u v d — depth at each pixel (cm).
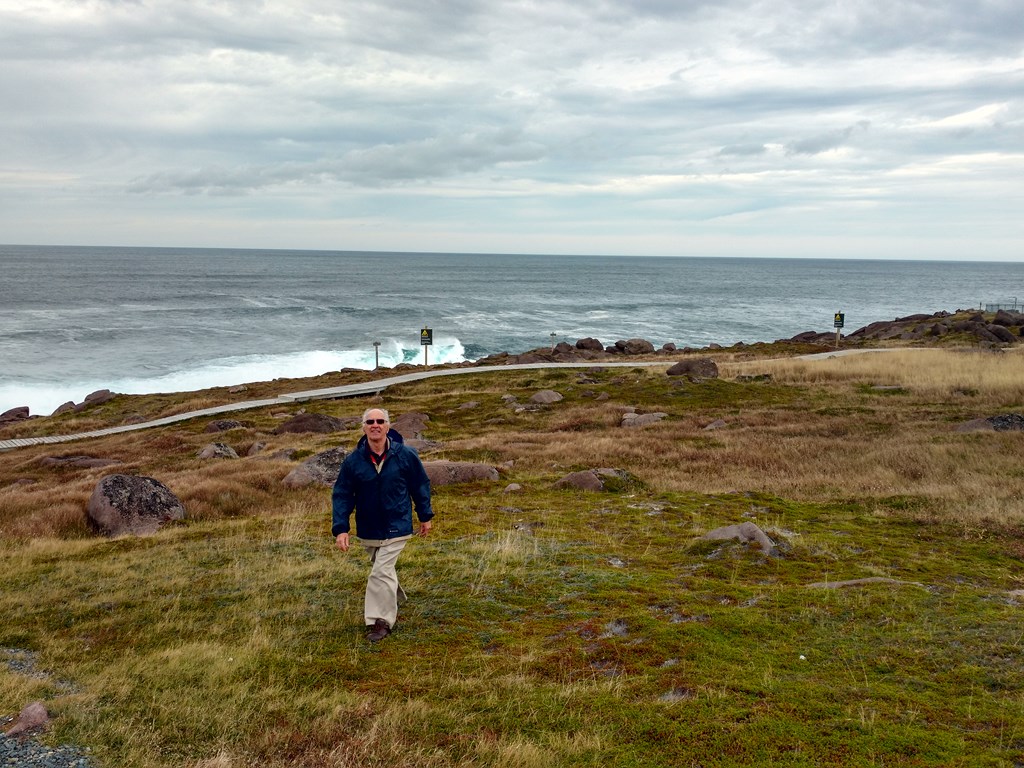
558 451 2317
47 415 5175
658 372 4412
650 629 699
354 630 755
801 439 2389
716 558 1025
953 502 1488
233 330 9344
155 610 854
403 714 551
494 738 511
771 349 5928
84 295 13812
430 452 2373
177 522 1547
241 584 942
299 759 498
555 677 615
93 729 545
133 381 6347
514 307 13188
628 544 1138
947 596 826
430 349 8338
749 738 476
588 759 469
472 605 812
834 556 1075
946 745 459
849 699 535
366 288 17550
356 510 733
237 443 3103
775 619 729
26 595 952
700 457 2175
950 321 6881
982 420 2377
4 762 493
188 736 537
